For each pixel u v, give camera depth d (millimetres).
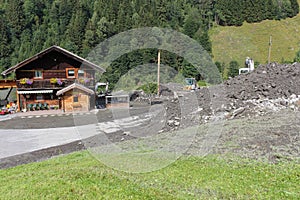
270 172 5801
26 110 21938
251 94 13148
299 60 43281
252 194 4922
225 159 6641
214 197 4891
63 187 5637
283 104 11875
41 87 22156
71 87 19266
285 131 8367
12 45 47281
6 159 9578
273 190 5027
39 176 6621
